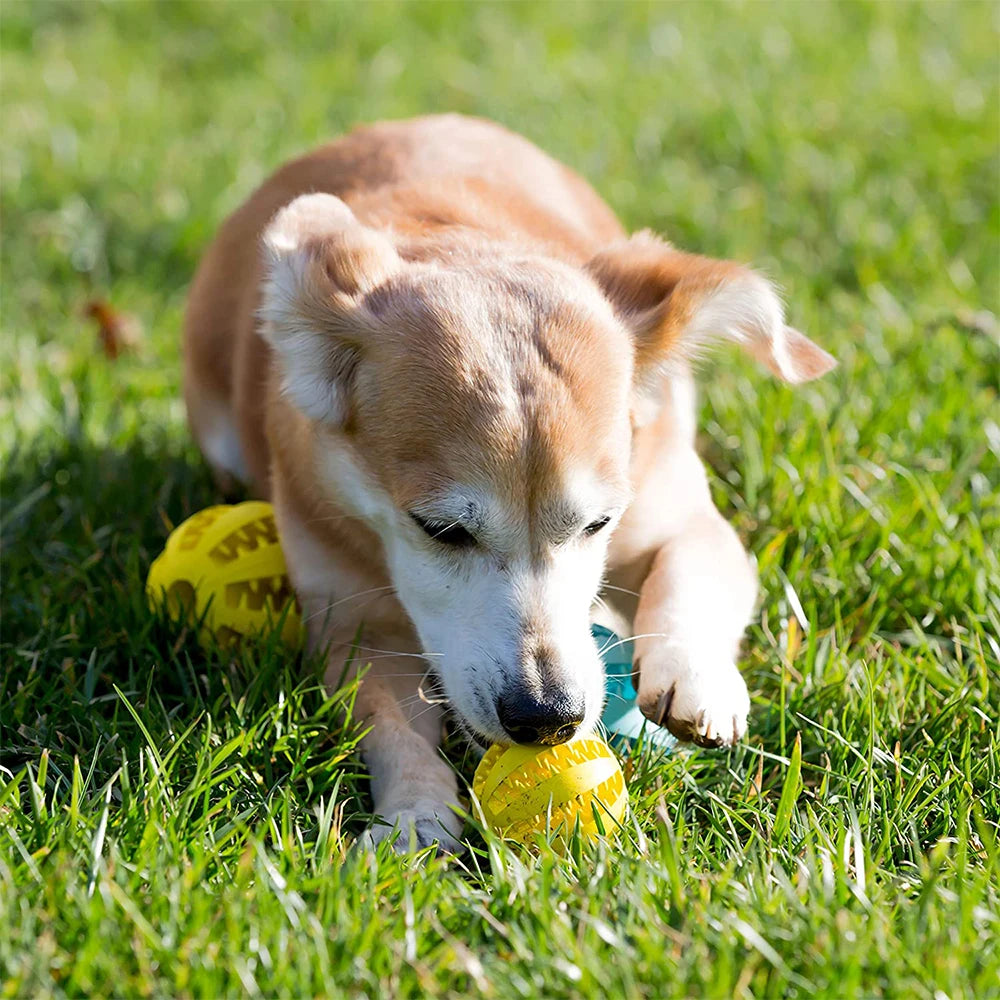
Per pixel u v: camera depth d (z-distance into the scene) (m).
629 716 5.77
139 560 6.88
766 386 8.30
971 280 9.73
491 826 4.97
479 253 6.11
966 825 4.91
